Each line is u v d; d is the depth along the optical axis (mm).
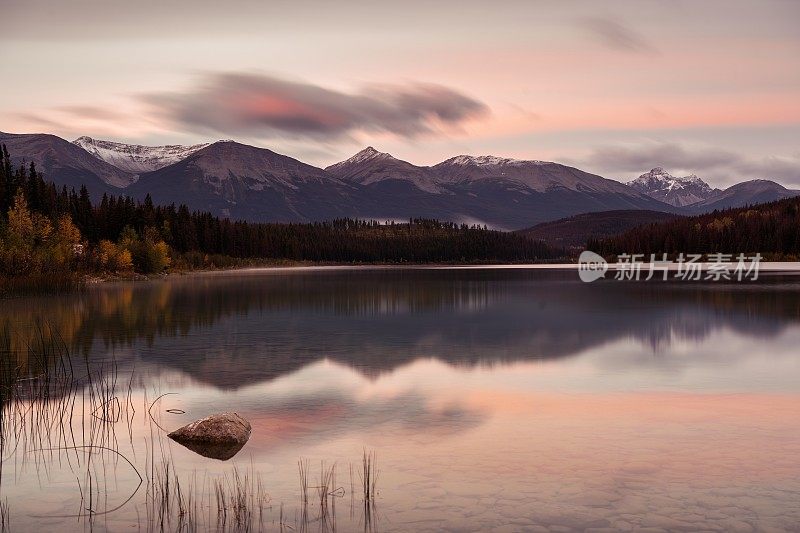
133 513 9758
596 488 10555
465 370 21094
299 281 86375
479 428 14133
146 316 37750
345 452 12523
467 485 10727
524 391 17859
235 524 9312
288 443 13109
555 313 39781
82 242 97688
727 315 37750
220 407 16109
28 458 12227
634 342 27250
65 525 9359
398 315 39000
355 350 25297
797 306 43312
